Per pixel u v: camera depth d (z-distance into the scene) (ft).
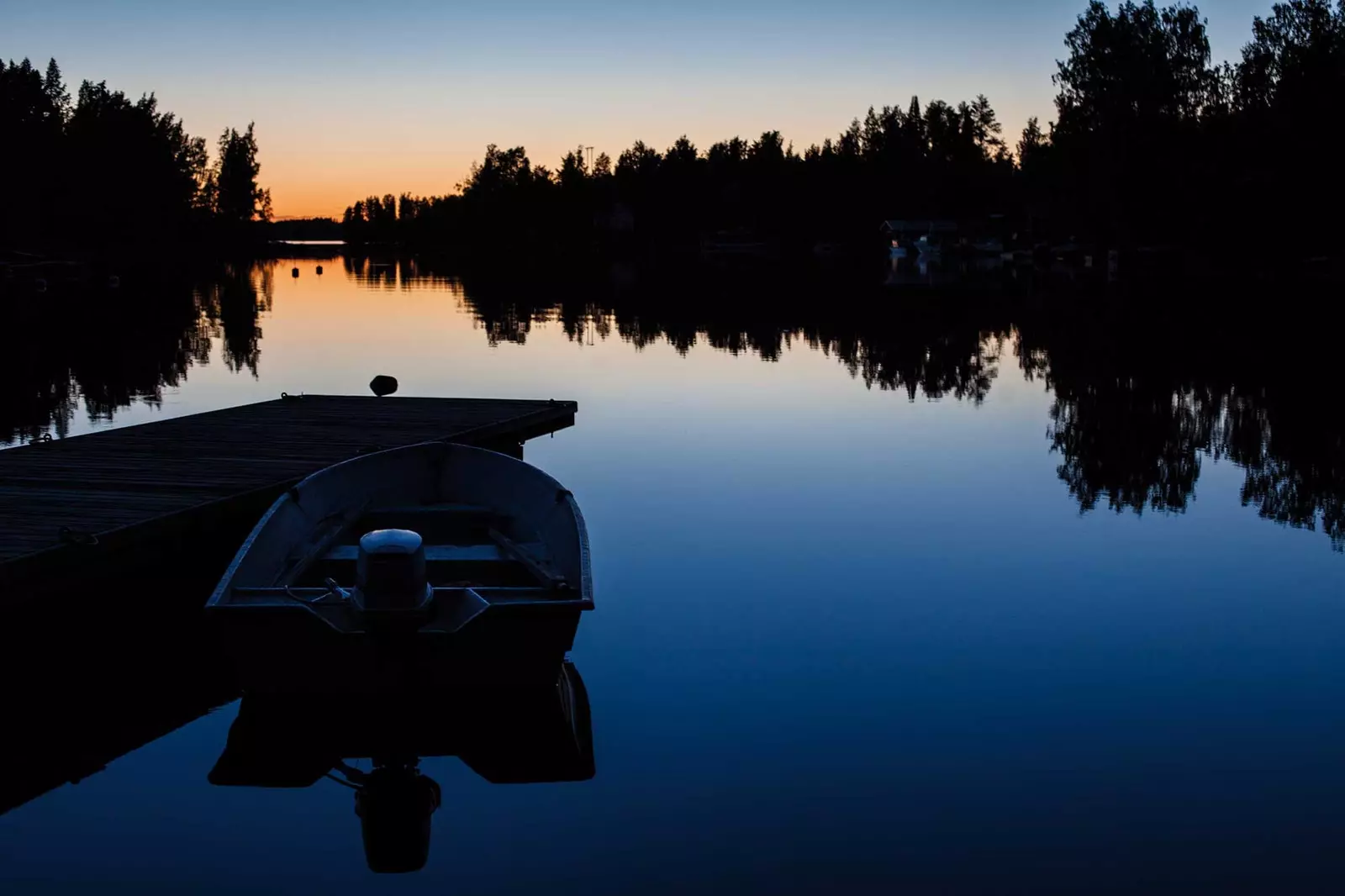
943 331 86.58
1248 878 13.87
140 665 22.71
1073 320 94.22
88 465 30.37
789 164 403.54
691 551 28.35
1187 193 170.09
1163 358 68.64
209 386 58.29
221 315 103.24
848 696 19.43
